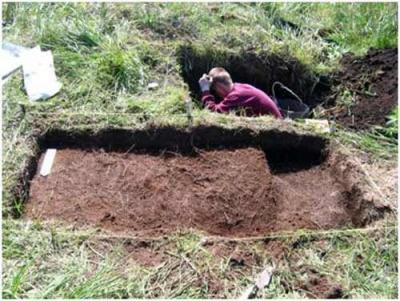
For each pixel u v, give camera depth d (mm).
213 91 3104
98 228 2232
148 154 2582
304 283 2041
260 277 2045
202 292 2002
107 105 2719
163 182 2465
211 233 2318
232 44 3266
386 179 2516
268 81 3334
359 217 2412
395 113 3000
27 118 2598
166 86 2855
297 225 2412
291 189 2586
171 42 3146
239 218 2379
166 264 2076
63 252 2094
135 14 3250
